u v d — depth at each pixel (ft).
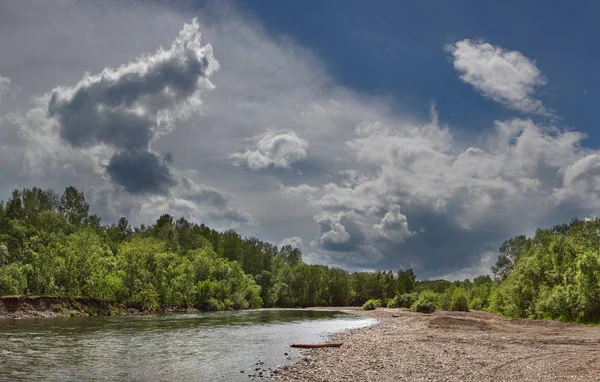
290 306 579.89
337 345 135.23
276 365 101.09
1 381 79.10
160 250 394.32
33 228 330.75
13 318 202.90
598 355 108.27
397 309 460.96
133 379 84.02
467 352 118.11
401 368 94.79
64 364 96.32
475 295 479.82
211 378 85.92
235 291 439.63
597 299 204.33
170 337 152.87
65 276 263.08
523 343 134.41
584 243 262.88
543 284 268.00
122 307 278.26
